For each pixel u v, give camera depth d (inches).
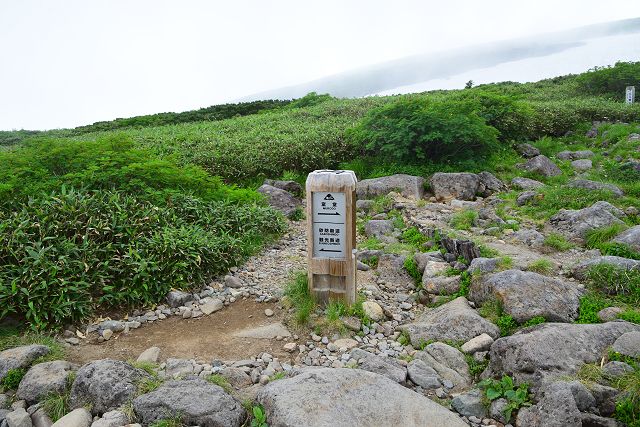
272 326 202.5
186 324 208.8
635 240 247.6
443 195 407.5
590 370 141.9
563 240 275.3
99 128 1003.3
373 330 198.4
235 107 1185.4
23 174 279.6
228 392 149.9
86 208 244.8
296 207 392.2
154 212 262.2
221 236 276.4
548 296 186.1
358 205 380.8
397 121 465.4
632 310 184.1
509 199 379.6
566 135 654.5
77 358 180.4
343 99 998.4
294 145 498.9
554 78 1178.0
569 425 123.1
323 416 130.0
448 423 135.5
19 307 197.3
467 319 184.7
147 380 152.1
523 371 148.4
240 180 455.2
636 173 423.5
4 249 208.7
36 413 144.9
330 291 208.4
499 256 232.1
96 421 134.7
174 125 858.1
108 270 220.4
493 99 572.7
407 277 251.1
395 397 141.4
